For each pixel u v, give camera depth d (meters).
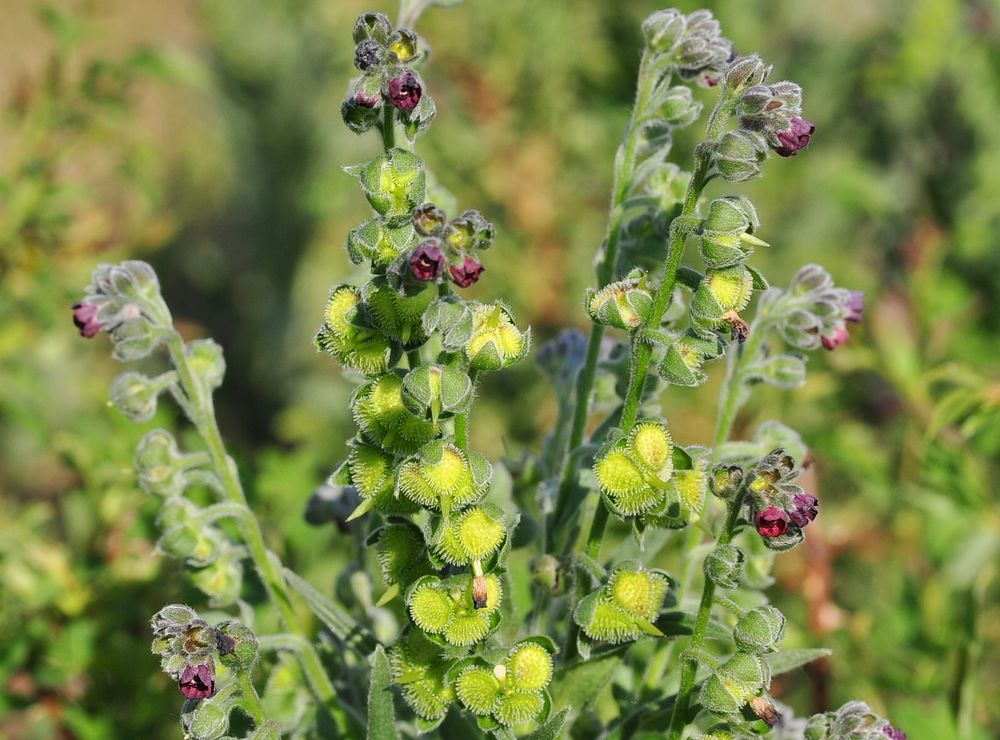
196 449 0.40
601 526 0.31
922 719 0.40
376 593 0.38
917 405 0.53
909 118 0.77
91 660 0.43
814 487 0.40
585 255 0.81
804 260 0.77
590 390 0.33
